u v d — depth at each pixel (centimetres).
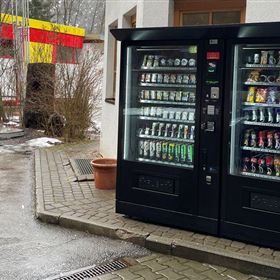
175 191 511
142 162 529
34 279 409
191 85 514
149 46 520
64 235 520
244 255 438
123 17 827
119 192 548
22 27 1468
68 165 895
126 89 543
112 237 509
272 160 475
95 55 1395
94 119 1422
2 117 1538
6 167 913
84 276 418
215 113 482
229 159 479
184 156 522
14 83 1527
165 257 464
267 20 575
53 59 1459
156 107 545
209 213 491
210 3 677
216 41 476
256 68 472
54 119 1360
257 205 465
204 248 454
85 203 611
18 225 551
